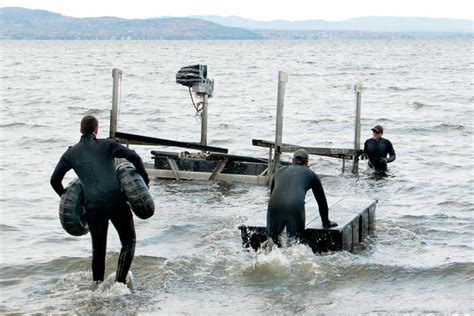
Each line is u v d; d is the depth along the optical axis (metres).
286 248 21.56
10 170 39.31
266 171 35.56
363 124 62.94
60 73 144.38
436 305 18.91
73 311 18.45
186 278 20.84
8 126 59.28
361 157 39.19
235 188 34.44
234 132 57.44
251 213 29.20
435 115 69.81
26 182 35.94
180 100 85.88
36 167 40.47
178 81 37.19
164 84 114.00
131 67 173.88
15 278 21.16
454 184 36.06
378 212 29.58
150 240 25.08
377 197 32.97
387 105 80.81
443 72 151.62
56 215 28.98
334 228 21.84
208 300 19.25
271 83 117.69
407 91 100.94
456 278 20.97
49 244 24.66
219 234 25.62
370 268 21.33
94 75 137.88
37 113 70.38
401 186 35.62
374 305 18.91
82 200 19.14
